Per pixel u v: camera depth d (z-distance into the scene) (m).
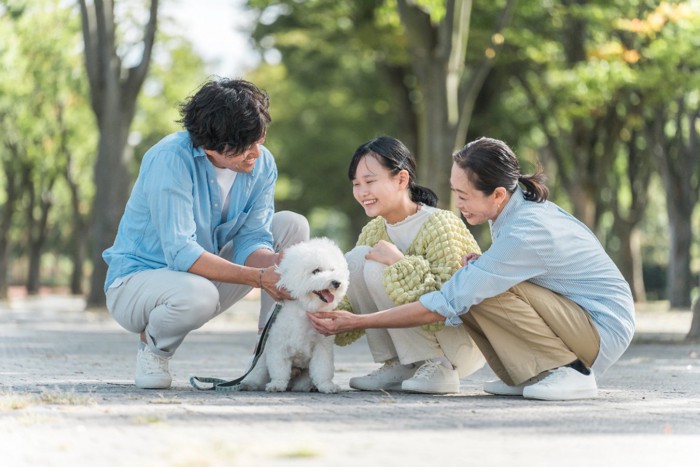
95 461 5.59
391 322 8.80
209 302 9.22
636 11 33.56
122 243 9.62
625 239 47.84
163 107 58.34
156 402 8.18
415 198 9.80
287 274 8.66
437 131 28.33
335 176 67.81
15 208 61.75
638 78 33.41
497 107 46.31
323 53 49.91
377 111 53.16
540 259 8.95
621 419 7.61
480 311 8.99
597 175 41.25
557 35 37.22
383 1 37.72
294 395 8.88
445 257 9.31
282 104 69.94
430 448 6.07
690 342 20.75
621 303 9.30
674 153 44.38
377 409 7.90
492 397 9.12
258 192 9.83
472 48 35.16
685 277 44.47
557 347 9.00
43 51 47.47
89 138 56.88
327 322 8.72
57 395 8.20
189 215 9.25
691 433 6.95
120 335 21.97
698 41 32.47
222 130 9.02
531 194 9.36
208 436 6.41
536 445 6.28
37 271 65.56
